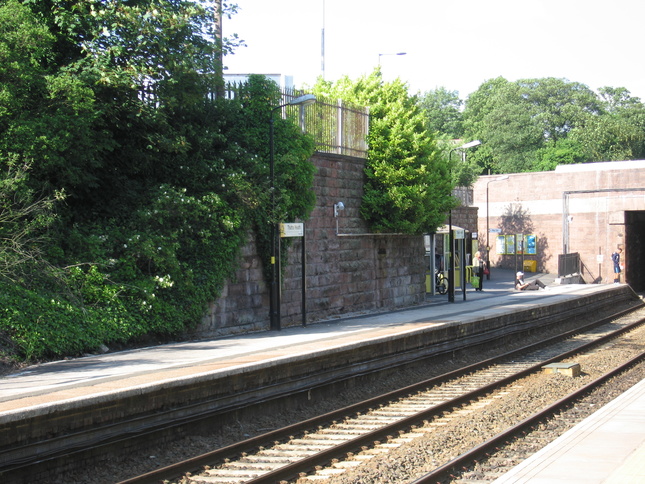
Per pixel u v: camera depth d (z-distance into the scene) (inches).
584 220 2054.6
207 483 325.4
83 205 672.4
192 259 688.4
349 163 951.6
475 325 853.8
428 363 705.6
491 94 3683.6
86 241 609.3
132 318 601.3
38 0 638.5
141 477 317.7
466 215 1658.5
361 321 853.8
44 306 544.4
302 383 529.0
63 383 423.5
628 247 2025.1
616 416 421.4
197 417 417.7
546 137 3393.2
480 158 3233.3
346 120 957.2
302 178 810.2
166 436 395.2
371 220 999.0
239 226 727.7
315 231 878.4
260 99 796.0
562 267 1836.9
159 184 703.7
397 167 995.3
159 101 673.6
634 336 994.7
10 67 558.3
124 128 674.2
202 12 665.6
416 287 1129.4
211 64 692.7
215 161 732.0
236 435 427.5
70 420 356.8
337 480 327.0
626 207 1983.3
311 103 833.5
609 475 296.5
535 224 2153.1
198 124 741.3
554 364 667.4
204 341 660.7
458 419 468.4
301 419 478.6
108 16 620.4
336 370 574.9
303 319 802.2
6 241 555.8
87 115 598.2
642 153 3048.7
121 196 681.0
